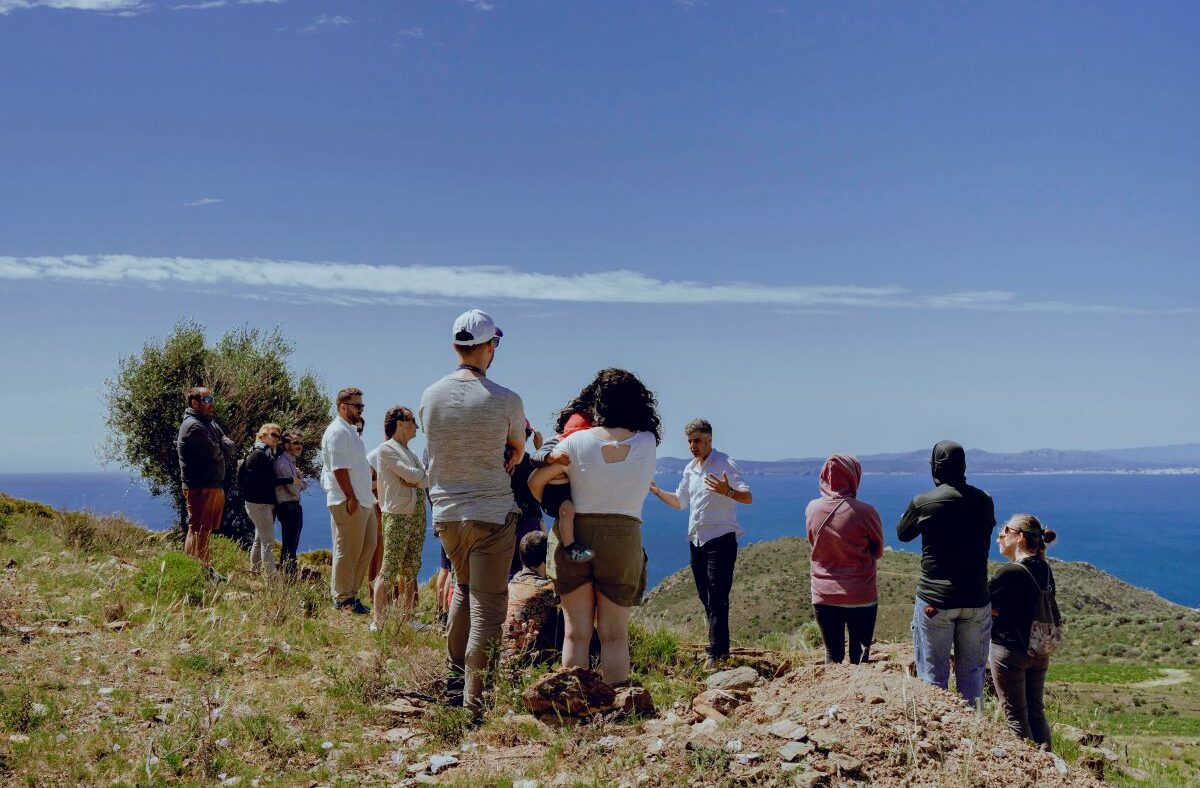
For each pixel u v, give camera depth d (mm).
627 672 5730
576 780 4453
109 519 12266
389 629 8148
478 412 5648
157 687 5898
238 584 9656
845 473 7758
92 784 4316
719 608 8336
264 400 19969
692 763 4527
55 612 7434
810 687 5809
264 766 4738
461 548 5797
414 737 5352
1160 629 78312
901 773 4496
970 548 6512
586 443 5562
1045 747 6598
